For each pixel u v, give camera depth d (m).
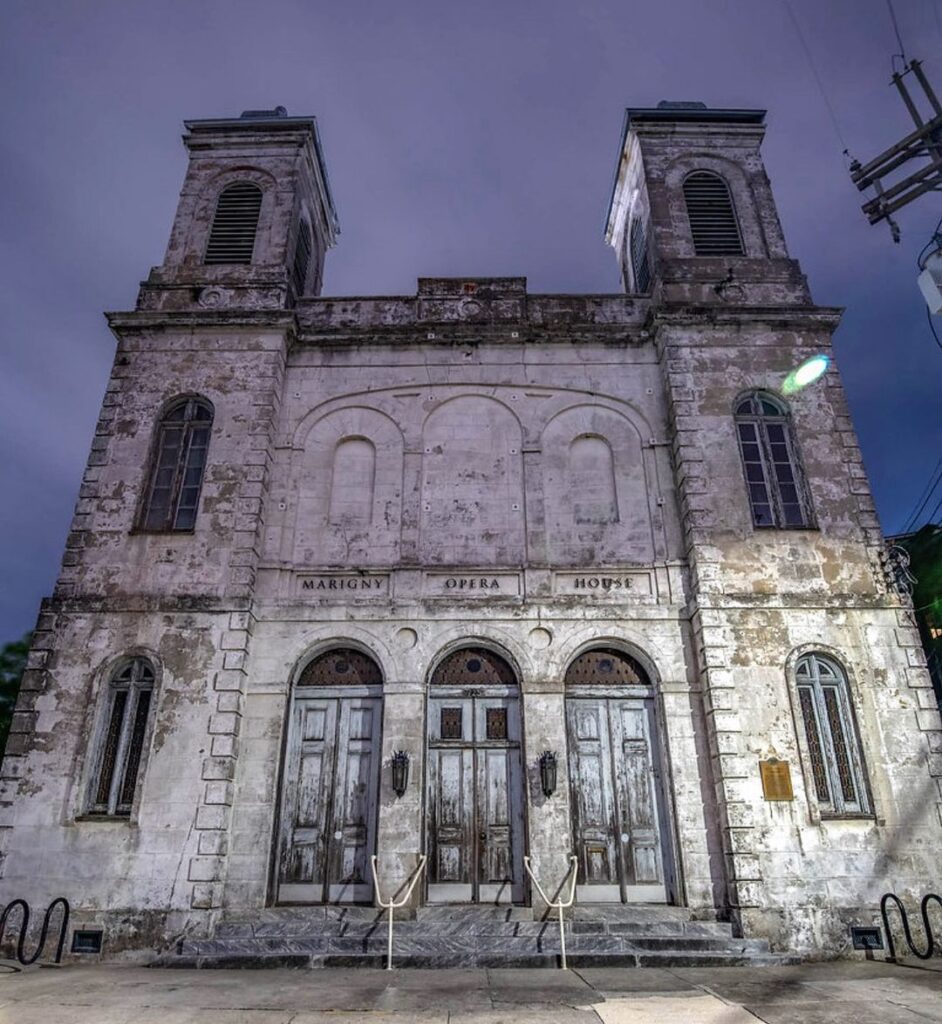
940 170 12.98
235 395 15.16
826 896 11.45
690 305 15.77
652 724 13.17
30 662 12.88
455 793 12.73
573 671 13.53
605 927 11.38
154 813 11.90
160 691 12.66
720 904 11.78
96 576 13.55
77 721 12.52
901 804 11.99
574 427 15.37
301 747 13.05
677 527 14.36
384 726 12.79
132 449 14.73
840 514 14.04
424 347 16.08
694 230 17.48
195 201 18.00
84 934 11.27
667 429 15.23
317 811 12.68
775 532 13.83
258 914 11.67
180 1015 7.63
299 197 18.45
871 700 12.63
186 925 11.23
